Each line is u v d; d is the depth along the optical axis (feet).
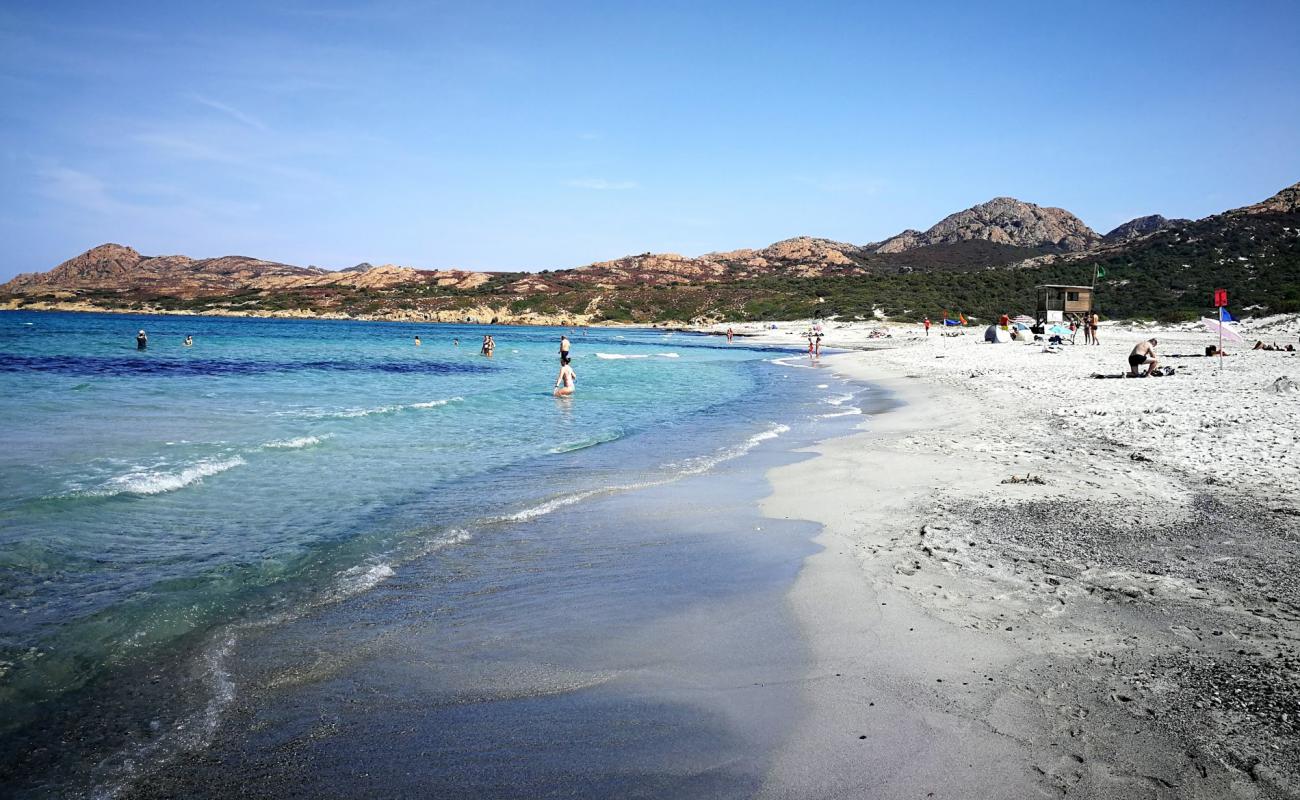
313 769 12.48
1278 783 11.30
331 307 512.22
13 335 211.61
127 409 64.69
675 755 12.78
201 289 593.01
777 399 78.02
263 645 17.65
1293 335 137.59
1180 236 386.32
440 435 52.19
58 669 16.29
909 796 11.43
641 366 140.77
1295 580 20.13
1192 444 39.09
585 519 29.25
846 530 26.84
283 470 39.14
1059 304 190.39
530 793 11.70
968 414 57.52
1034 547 23.62
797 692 14.97
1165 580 20.30
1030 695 14.35
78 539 26.14
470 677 15.94
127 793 11.84
